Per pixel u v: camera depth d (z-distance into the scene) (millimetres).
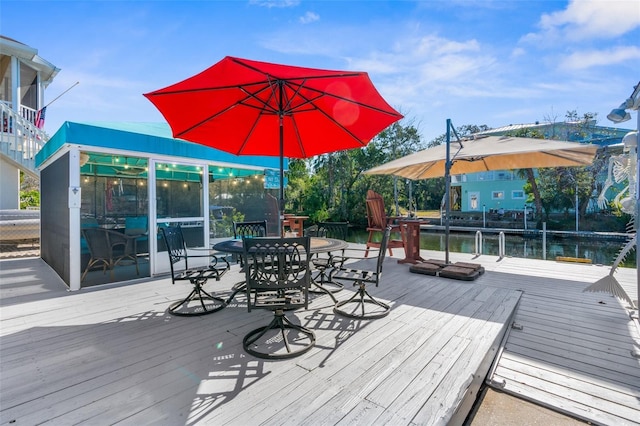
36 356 2197
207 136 3453
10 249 7957
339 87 2650
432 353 2209
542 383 2023
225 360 2139
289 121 3539
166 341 2447
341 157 19875
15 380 1891
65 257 4203
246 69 2320
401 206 27203
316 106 3162
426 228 18188
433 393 1740
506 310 3104
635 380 2018
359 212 19484
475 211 22688
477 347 2295
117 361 2127
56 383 1858
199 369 2018
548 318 3061
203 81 2498
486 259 6227
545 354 2375
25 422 1518
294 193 19516
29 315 3029
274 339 2473
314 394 1742
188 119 3072
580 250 11617
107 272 4500
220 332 2621
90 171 4902
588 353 2371
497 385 2018
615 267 3168
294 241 2197
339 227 9336
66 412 1594
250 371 1992
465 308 3176
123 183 4977
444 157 4770
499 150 4355
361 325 2744
